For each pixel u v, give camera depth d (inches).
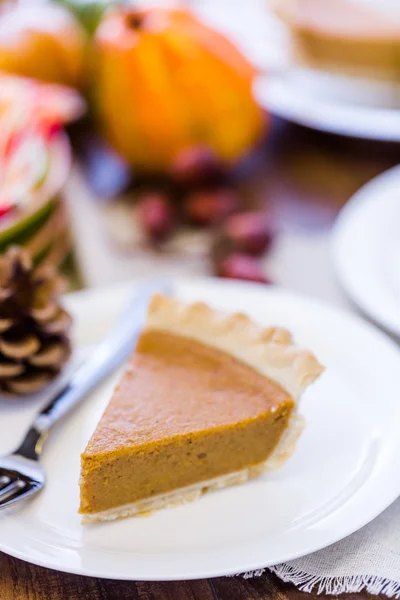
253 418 24.0
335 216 33.3
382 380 25.7
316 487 23.8
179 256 32.1
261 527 23.1
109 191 35.5
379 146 37.1
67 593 22.7
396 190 32.3
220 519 23.4
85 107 37.9
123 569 22.0
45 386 26.5
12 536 22.7
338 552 22.9
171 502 23.9
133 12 35.1
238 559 22.2
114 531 23.2
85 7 37.5
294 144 37.8
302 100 37.0
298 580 22.5
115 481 23.7
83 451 24.3
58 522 23.3
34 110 33.3
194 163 33.1
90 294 28.6
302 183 35.2
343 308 29.4
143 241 32.8
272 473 24.2
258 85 37.8
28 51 36.7
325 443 24.6
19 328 26.1
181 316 26.0
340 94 37.2
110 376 26.5
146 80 33.7
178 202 33.6
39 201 30.3
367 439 24.6
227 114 34.4
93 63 35.6
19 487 23.7
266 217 33.3
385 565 22.7
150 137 34.4
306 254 31.7
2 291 26.2
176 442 23.8
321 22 36.1
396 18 35.8
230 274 30.0
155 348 25.9
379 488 23.3
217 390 24.8
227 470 24.3
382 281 28.8
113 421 24.3
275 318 27.5
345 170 35.9
